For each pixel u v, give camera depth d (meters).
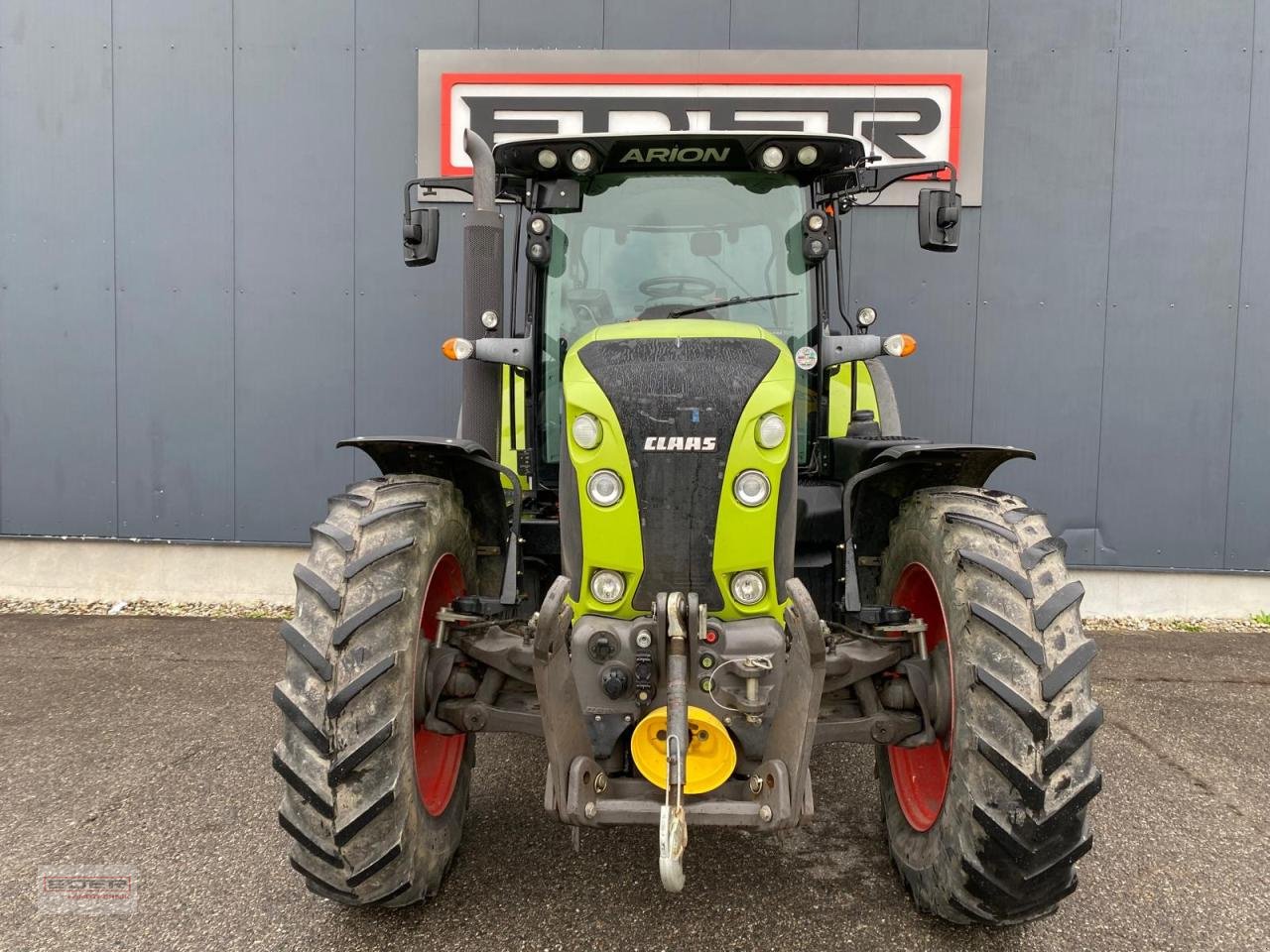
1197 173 5.61
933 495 2.45
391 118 5.87
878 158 3.16
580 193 3.15
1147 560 5.76
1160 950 2.23
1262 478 5.69
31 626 5.55
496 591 2.74
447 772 2.57
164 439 6.07
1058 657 1.99
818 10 5.68
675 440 2.16
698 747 2.06
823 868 2.63
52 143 5.97
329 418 6.01
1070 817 1.93
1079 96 5.61
